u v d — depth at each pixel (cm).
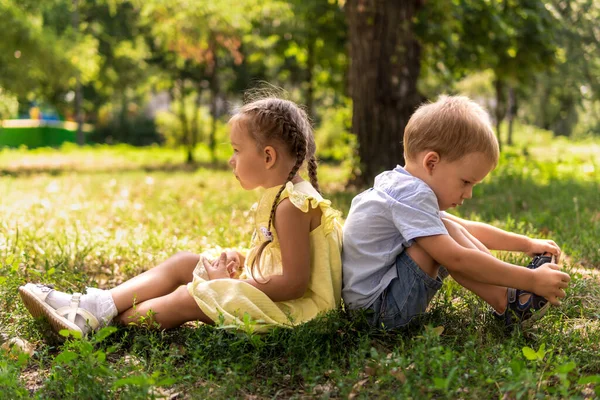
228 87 2680
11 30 1563
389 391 225
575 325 303
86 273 404
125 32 2392
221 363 246
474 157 276
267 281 280
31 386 250
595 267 428
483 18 1146
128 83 2438
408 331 287
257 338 257
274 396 234
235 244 468
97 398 223
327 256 288
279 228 282
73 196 876
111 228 582
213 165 1967
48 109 3900
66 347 258
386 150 936
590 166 1225
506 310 285
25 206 697
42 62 1627
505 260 404
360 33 932
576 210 589
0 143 3150
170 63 2380
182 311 286
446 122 276
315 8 1309
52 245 457
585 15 2181
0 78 1623
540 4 1213
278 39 1561
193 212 655
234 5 1394
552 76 2544
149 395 217
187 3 1336
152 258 439
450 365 234
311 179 314
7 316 308
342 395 225
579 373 246
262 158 289
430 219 273
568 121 4147
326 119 2641
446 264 271
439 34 982
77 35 1762
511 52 1280
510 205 702
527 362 247
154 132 3859
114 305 292
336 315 278
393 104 932
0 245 442
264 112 288
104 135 3809
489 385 229
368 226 287
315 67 1895
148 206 731
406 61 932
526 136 3306
